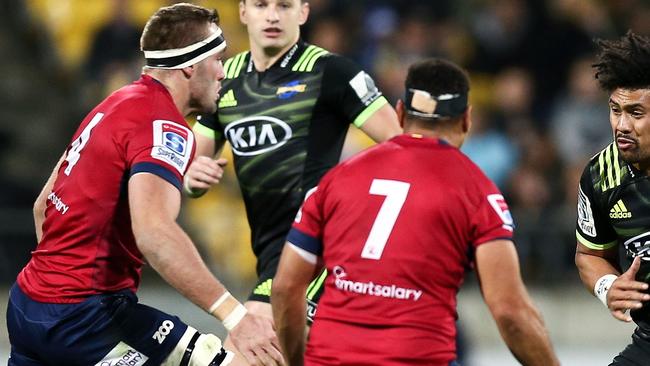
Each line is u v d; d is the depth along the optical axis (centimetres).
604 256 2120
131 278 2012
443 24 4894
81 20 5181
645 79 1900
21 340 2003
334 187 1783
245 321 1880
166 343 1994
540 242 4331
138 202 1869
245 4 2430
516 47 4962
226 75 2444
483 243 1716
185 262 1845
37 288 1981
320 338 1748
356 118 2361
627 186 2005
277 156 2377
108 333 1961
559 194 4559
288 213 2378
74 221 1959
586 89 4734
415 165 1759
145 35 2034
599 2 5031
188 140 1962
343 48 4538
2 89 4978
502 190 4534
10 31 5209
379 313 1716
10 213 4188
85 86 4816
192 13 2038
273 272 2380
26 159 4791
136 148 1923
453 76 1792
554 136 4725
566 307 4319
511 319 1706
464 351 3425
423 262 1714
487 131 4634
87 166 1961
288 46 2402
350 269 1738
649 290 2033
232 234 4419
